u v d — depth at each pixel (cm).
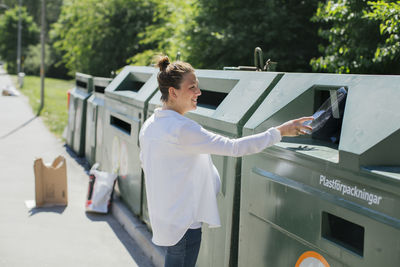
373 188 168
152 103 396
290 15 938
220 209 280
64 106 1894
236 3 944
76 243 427
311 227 200
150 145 210
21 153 879
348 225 204
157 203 211
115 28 2252
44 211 521
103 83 651
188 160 206
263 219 236
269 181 229
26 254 397
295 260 213
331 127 228
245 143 195
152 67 493
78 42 2341
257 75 283
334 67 639
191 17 1003
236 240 267
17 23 6091
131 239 438
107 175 517
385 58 546
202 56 977
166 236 211
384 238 163
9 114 1572
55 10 6119
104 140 579
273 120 235
